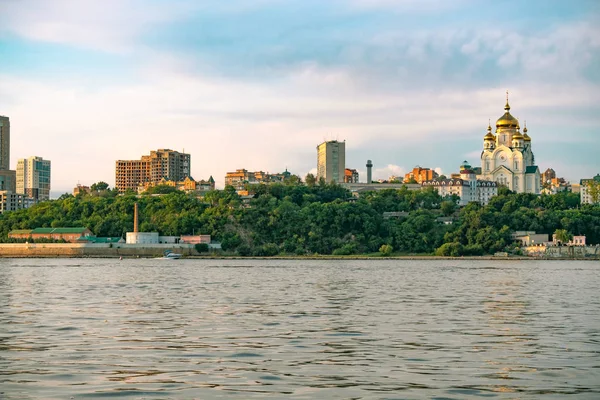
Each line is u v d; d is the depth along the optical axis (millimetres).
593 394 55062
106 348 75125
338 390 56094
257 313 110625
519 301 133875
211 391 55719
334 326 94125
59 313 109375
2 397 53656
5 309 115312
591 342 80062
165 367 64938
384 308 119750
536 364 66750
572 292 158375
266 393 55094
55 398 53469
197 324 95812
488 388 56906
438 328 92188
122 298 138000
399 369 64312
